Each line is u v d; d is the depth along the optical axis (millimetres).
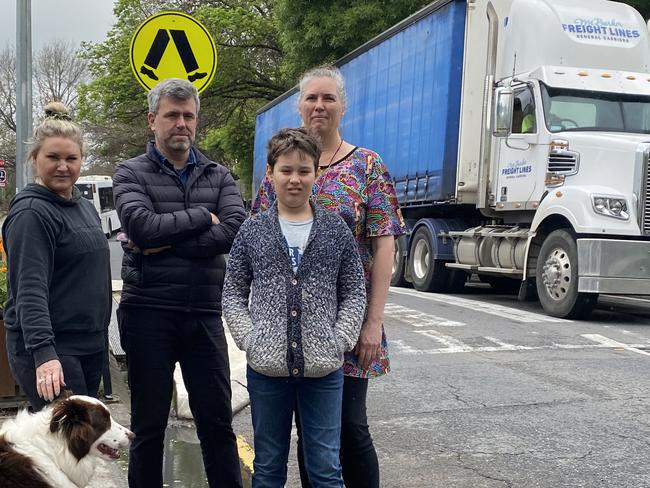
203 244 3914
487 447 5297
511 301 13273
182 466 4984
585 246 10141
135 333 3922
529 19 11969
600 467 4879
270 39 32312
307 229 3445
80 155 3736
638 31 12188
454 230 14000
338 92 3822
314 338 3314
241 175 39250
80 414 3314
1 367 5797
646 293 10109
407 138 14555
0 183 29953
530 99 11641
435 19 13430
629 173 10203
